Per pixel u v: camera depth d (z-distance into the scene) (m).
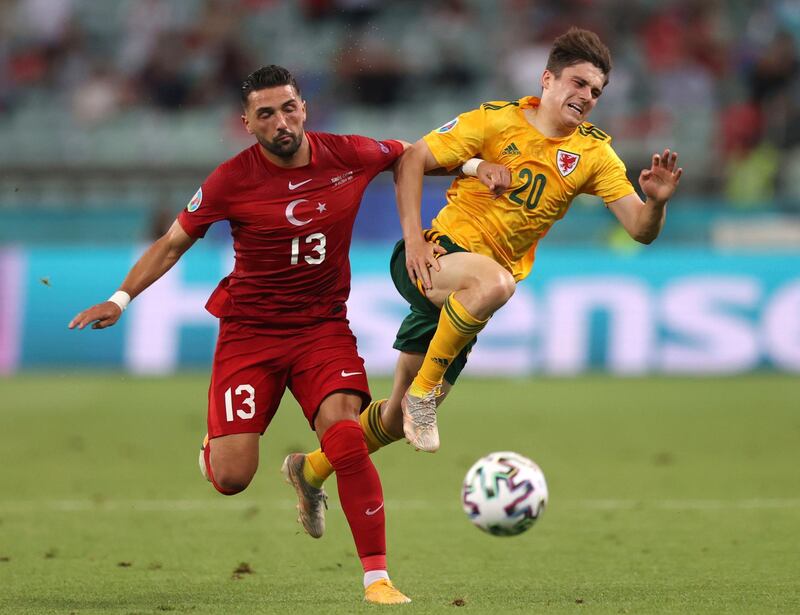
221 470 19.22
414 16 76.69
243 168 18.78
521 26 76.88
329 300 19.50
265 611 17.52
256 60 74.94
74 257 56.12
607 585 19.80
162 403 47.44
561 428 41.25
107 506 28.38
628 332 54.97
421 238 19.89
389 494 29.92
